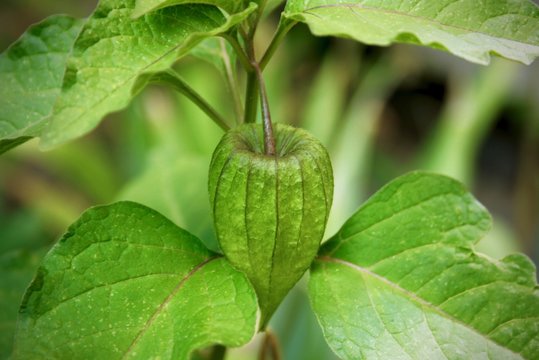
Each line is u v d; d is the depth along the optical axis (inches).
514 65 26.2
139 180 15.5
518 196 30.8
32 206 28.4
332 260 11.4
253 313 10.4
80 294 10.4
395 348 10.8
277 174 10.2
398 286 11.2
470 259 11.2
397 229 11.4
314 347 19.8
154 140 26.7
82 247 10.6
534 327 10.9
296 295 20.6
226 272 10.8
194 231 14.1
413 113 35.1
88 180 28.0
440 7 10.4
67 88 9.7
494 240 25.8
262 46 29.2
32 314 10.3
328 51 33.6
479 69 27.8
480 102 26.0
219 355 12.6
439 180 11.4
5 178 31.0
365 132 27.5
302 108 33.8
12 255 14.2
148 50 10.0
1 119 11.8
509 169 32.6
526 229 29.5
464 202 11.4
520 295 11.1
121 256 10.6
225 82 12.3
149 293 10.5
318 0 10.6
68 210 28.0
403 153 34.4
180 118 28.8
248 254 10.6
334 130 27.6
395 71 32.6
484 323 10.9
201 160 15.6
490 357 10.8
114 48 10.0
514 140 32.6
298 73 34.2
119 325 10.3
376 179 31.0
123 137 29.3
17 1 36.9
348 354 10.7
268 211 10.3
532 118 30.6
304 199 10.3
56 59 12.1
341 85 31.6
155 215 10.9
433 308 11.0
